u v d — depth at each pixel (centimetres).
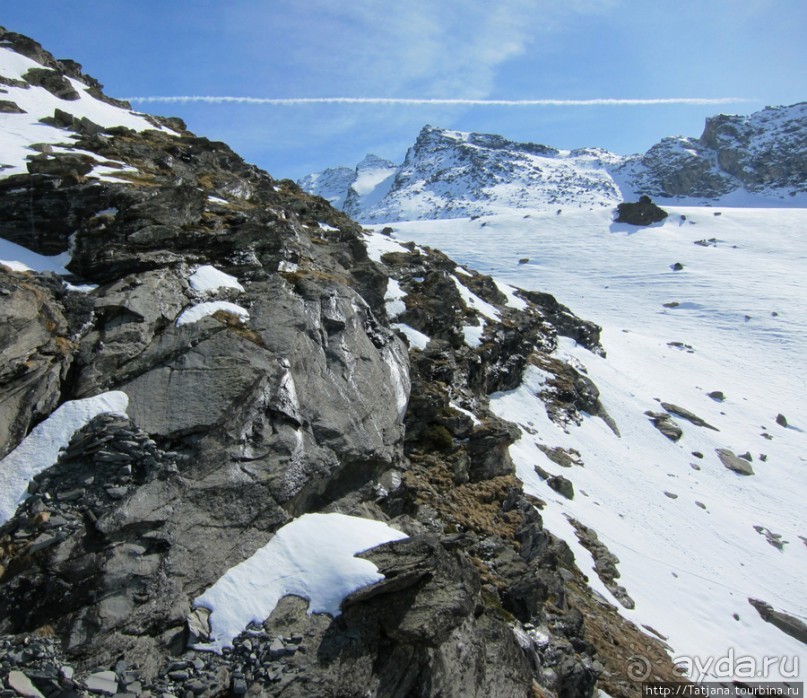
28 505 1252
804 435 5947
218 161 3581
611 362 6750
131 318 1639
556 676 1597
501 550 1955
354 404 1819
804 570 3550
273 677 1103
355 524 1491
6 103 3025
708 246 14025
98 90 4444
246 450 1474
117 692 1044
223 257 2045
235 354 1634
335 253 2927
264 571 1302
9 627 1104
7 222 1869
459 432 2425
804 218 15562
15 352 1384
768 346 8625
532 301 7106
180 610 1194
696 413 5925
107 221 1928
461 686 1262
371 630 1218
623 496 3691
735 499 4366
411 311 3400
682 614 2669
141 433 1398
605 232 15562
